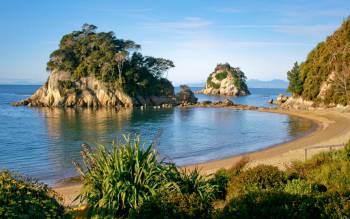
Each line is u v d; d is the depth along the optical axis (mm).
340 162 14367
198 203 10047
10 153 39469
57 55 124375
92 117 84938
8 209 6555
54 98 120688
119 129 61938
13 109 108688
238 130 60000
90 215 10977
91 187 11586
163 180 11508
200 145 44312
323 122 66875
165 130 60344
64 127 65188
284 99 135625
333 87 91750
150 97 126562
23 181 8336
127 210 11008
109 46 124000
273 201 9078
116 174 11320
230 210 9242
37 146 44344
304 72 108188
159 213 9898
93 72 121000
